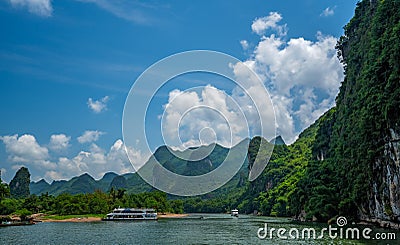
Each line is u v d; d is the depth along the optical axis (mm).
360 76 76688
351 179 71375
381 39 65062
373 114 60062
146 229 68062
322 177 82500
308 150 167750
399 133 54531
